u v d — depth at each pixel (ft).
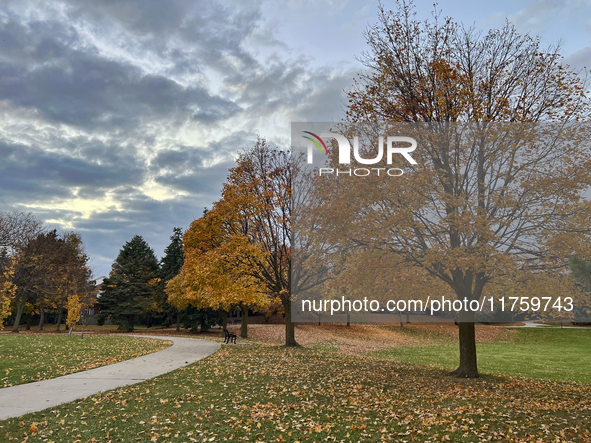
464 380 45.55
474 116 44.70
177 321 162.81
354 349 108.58
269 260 74.69
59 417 27.37
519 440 23.58
